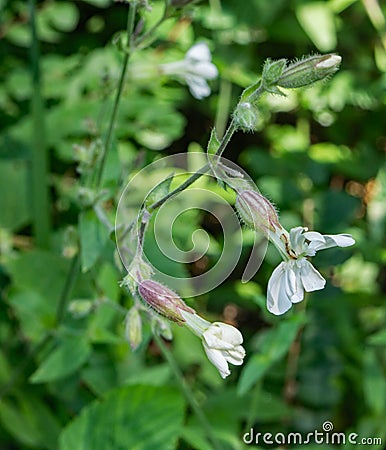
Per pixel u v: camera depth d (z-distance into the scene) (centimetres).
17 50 45
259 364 32
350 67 46
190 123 48
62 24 43
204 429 34
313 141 48
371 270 43
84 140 41
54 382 36
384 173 42
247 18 42
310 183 43
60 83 42
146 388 32
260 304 34
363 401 39
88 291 36
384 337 32
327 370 40
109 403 32
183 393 34
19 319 37
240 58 43
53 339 37
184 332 37
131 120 43
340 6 42
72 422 32
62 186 42
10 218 40
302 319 33
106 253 34
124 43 30
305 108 45
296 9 42
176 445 35
